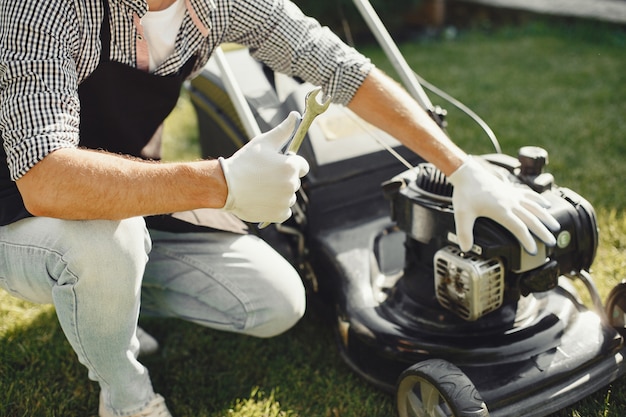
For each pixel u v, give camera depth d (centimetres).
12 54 167
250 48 222
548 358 203
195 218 215
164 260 217
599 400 216
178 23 201
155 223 211
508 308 213
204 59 215
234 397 232
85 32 182
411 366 197
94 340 188
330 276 242
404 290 223
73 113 172
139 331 251
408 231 214
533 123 429
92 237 177
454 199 197
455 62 565
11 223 188
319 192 250
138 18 189
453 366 187
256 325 217
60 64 171
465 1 699
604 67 529
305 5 646
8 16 168
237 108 235
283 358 250
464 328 208
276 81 279
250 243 220
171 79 205
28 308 279
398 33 685
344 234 252
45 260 183
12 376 243
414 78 254
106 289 180
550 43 601
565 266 209
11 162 167
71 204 164
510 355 202
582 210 206
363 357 221
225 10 205
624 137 402
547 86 495
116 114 199
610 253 287
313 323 267
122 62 194
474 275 191
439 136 207
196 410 228
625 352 213
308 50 215
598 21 625
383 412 220
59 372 245
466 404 177
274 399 230
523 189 205
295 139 175
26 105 165
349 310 228
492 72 532
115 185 164
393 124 212
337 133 256
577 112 443
